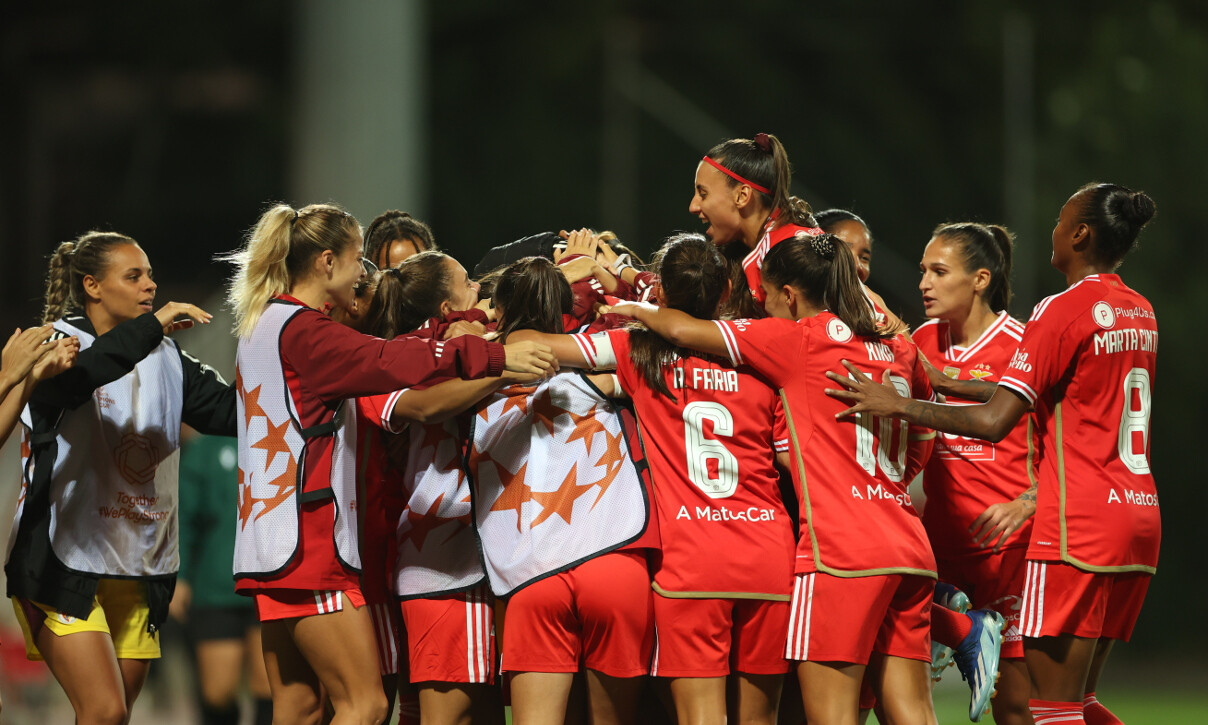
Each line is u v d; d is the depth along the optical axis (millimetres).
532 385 15344
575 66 88812
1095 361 15891
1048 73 87875
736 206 16672
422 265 16500
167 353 16859
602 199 87062
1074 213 16578
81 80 91000
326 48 46281
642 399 15258
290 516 14719
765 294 16047
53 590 15406
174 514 16906
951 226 18375
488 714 16109
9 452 41969
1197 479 77125
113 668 15586
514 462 15281
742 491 15055
